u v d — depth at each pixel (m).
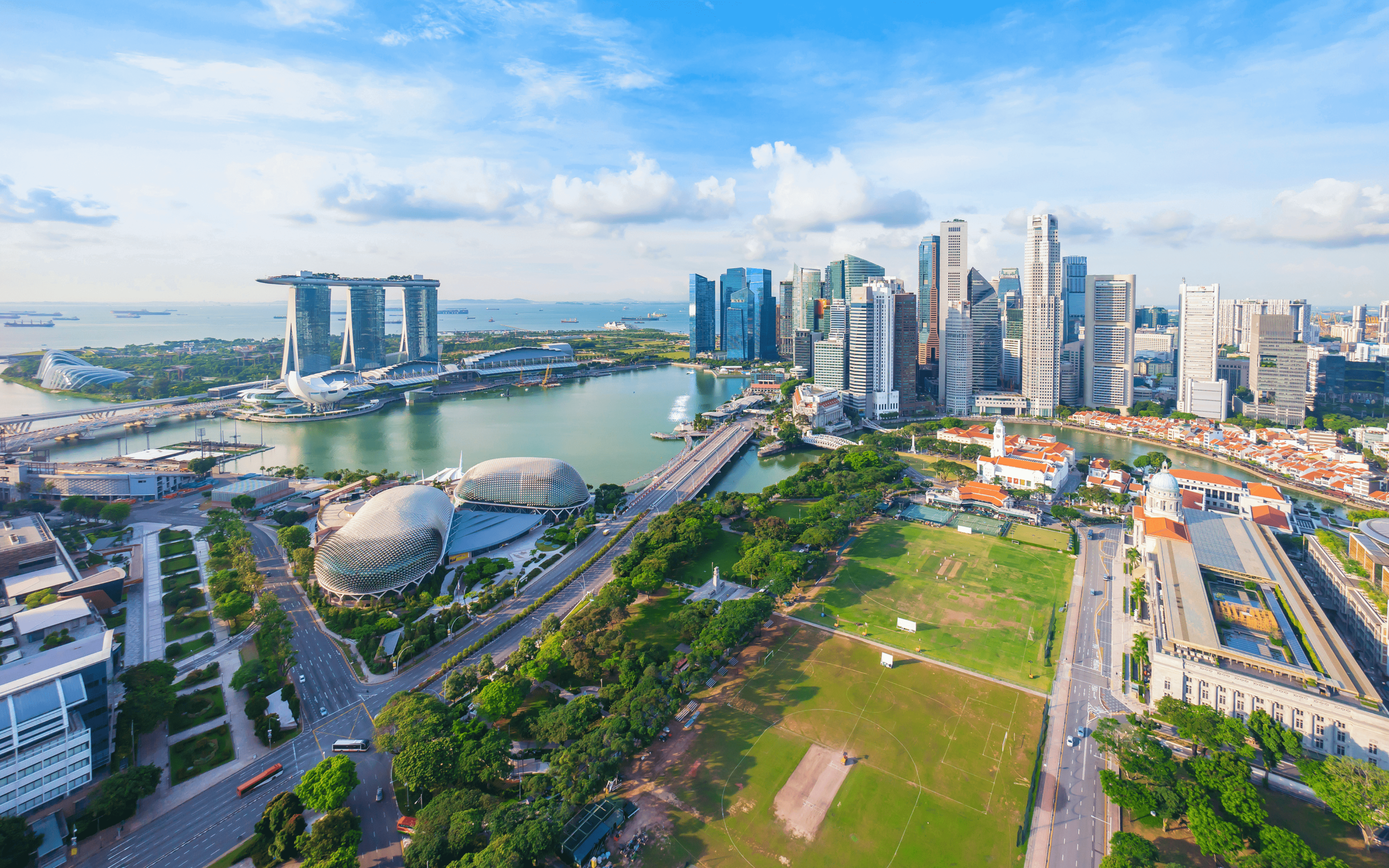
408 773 186.75
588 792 181.62
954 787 193.88
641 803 187.75
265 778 196.38
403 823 178.62
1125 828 179.62
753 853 170.88
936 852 171.38
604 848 171.38
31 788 180.75
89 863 169.12
